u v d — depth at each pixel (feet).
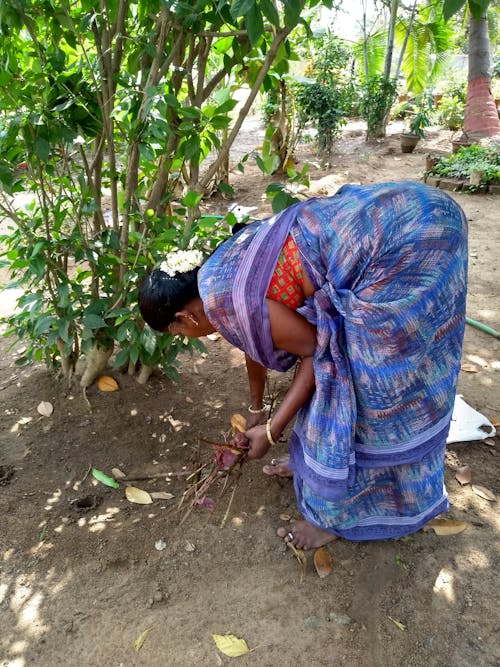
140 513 7.11
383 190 4.99
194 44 7.62
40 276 7.24
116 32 7.14
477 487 7.52
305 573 6.35
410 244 4.82
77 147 7.62
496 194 21.71
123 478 7.62
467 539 6.75
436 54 39.86
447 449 8.21
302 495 6.63
